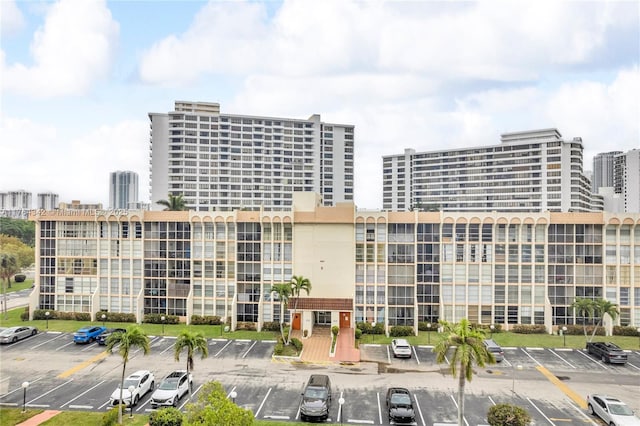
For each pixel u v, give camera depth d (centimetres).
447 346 3469
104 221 7588
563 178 16800
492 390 4753
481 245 7069
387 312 6981
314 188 17012
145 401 4394
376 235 7088
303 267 7169
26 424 3888
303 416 4025
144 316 7444
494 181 17875
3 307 8606
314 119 17075
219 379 5041
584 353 6003
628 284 6894
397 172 19912
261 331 6988
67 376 5075
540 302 7012
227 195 16300
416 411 4238
